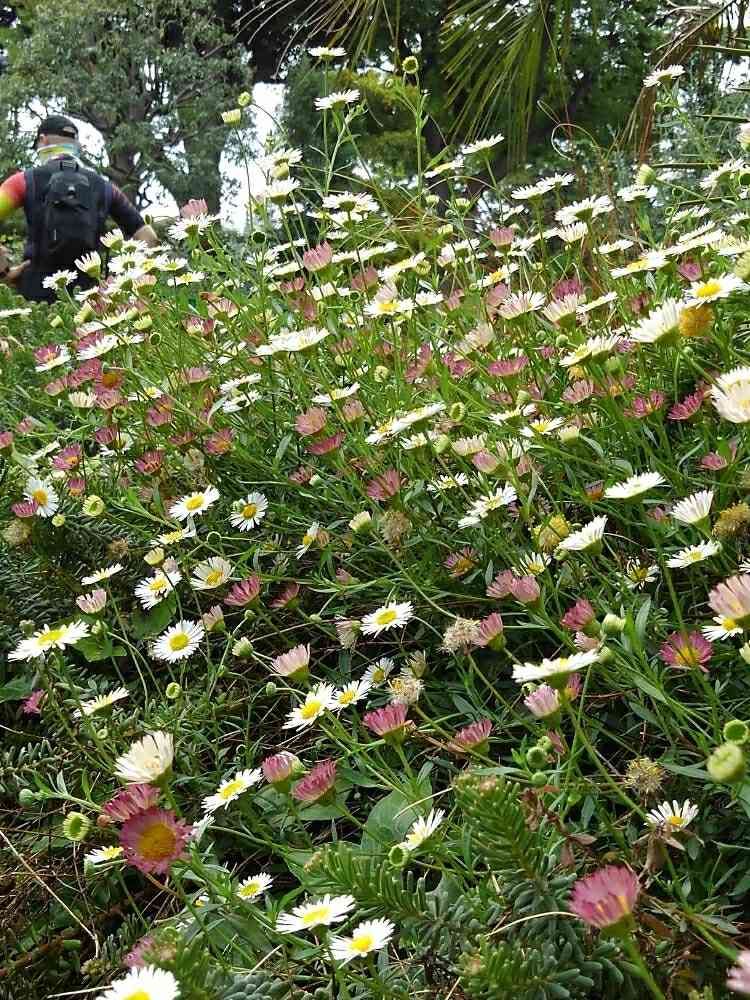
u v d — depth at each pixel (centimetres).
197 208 271
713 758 87
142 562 213
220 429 227
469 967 92
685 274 187
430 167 275
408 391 208
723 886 115
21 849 162
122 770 116
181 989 92
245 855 151
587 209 218
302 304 240
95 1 1558
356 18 379
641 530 164
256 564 187
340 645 182
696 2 354
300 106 1059
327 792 121
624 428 165
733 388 122
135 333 263
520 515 170
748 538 148
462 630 141
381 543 162
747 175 200
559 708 108
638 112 335
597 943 99
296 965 117
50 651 183
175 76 1572
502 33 377
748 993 63
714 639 122
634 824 123
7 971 140
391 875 105
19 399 299
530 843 98
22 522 213
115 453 241
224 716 171
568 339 191
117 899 153
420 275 245
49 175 453
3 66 2041
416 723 155
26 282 456
